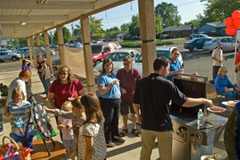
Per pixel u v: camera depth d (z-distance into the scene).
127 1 4.41
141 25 3.90
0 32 7.08
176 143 2.87
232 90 5.44
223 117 2.83
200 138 2.49
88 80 6.55
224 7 28.12
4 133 4.91
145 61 3.99
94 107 2.24
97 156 2.26
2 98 7.57
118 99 3.97
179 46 27.70
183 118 2.84
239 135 1.81
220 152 2.67
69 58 10.34
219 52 7.96
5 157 2.52
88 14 6.15
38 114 2.79
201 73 10.70
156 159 3.50
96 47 13.46
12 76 14.97
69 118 2.91
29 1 5.18
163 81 2.50
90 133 2.16
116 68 9.01
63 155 3.04
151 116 2.56
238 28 6.45
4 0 4.97
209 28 49.28
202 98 2.61
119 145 4.07
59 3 5.40
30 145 3.28
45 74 7.49
